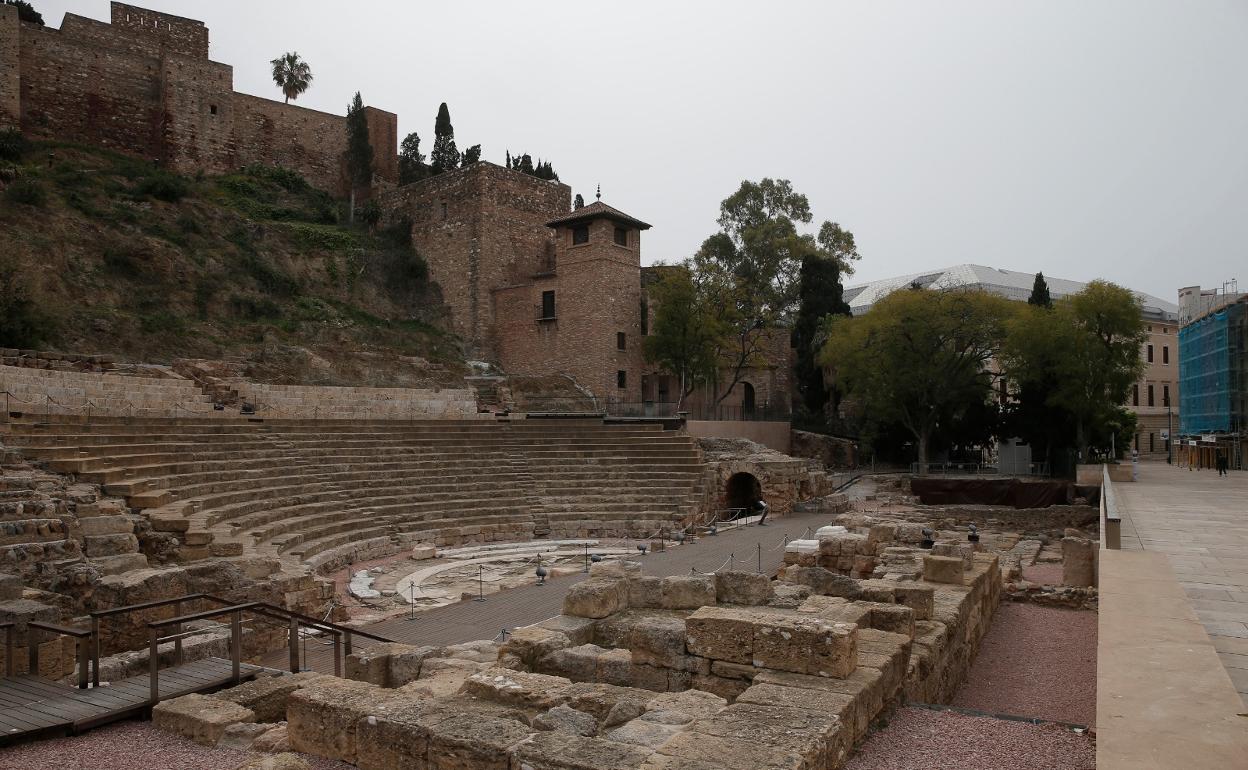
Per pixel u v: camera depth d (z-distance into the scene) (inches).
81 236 1900.8
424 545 1099.9
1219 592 519.8
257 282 2177.7
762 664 341.7
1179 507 1067.3
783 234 2758.4
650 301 2336.4
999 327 2081.7
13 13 2196.1
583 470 1524.4
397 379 2098.9
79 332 1688.0
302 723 307.4
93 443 930.1
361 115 2854.3
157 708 345.7
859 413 2420.0
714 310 2301.9
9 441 831.7
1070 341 2006.6
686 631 363.9
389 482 1294.3
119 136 2455.7
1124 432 2733.8
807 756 240.8
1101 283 2081.7
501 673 351.3
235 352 1898.4
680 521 1369.3
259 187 2608.3
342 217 2728.8
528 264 2659.9
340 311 2305.6
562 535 1336.1
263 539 898.1
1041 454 2260.1
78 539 629.0
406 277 2571.4
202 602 538.9
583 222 2315.5
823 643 325.1
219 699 359.3
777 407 2532.0
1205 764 226.1
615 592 500.4
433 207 2657.5
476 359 2485.2
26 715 345.4
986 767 280.8
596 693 325.4
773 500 1582.2
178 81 2532.0
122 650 490.0
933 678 422.0
